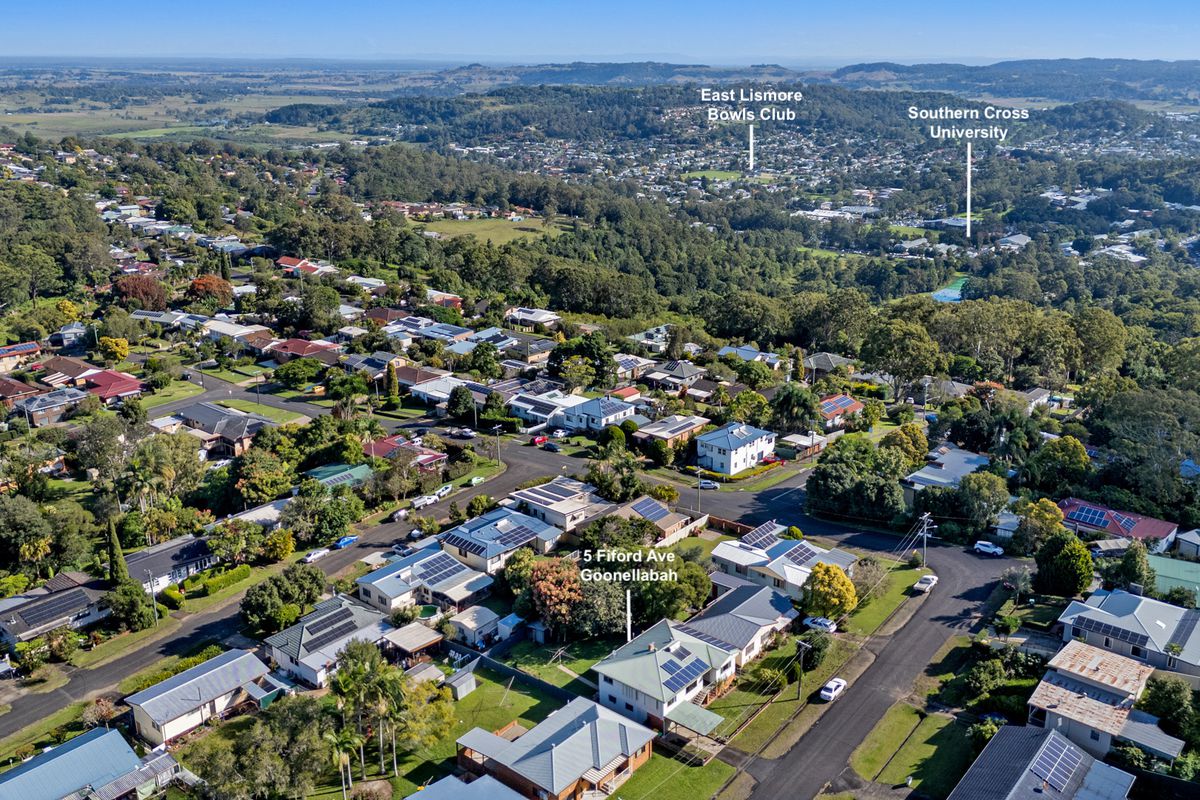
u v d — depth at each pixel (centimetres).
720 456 13250
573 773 6738
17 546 10088
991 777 6500
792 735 7525
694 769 7156
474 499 11494
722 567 10100
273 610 9012
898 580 9981
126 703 7744
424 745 7262
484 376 17525
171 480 11781
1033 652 8250
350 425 13575
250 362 18688
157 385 16738
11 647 8831
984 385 16375
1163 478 11250
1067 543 9425
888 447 12356
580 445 14288
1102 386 15050
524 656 8762
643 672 7762
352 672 7031
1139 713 7262
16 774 6781
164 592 9800
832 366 18400
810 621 9106
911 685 8131
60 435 13638
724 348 19762
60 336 19238
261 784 6631
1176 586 9281
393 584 9500
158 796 6981
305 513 10900
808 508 11912
